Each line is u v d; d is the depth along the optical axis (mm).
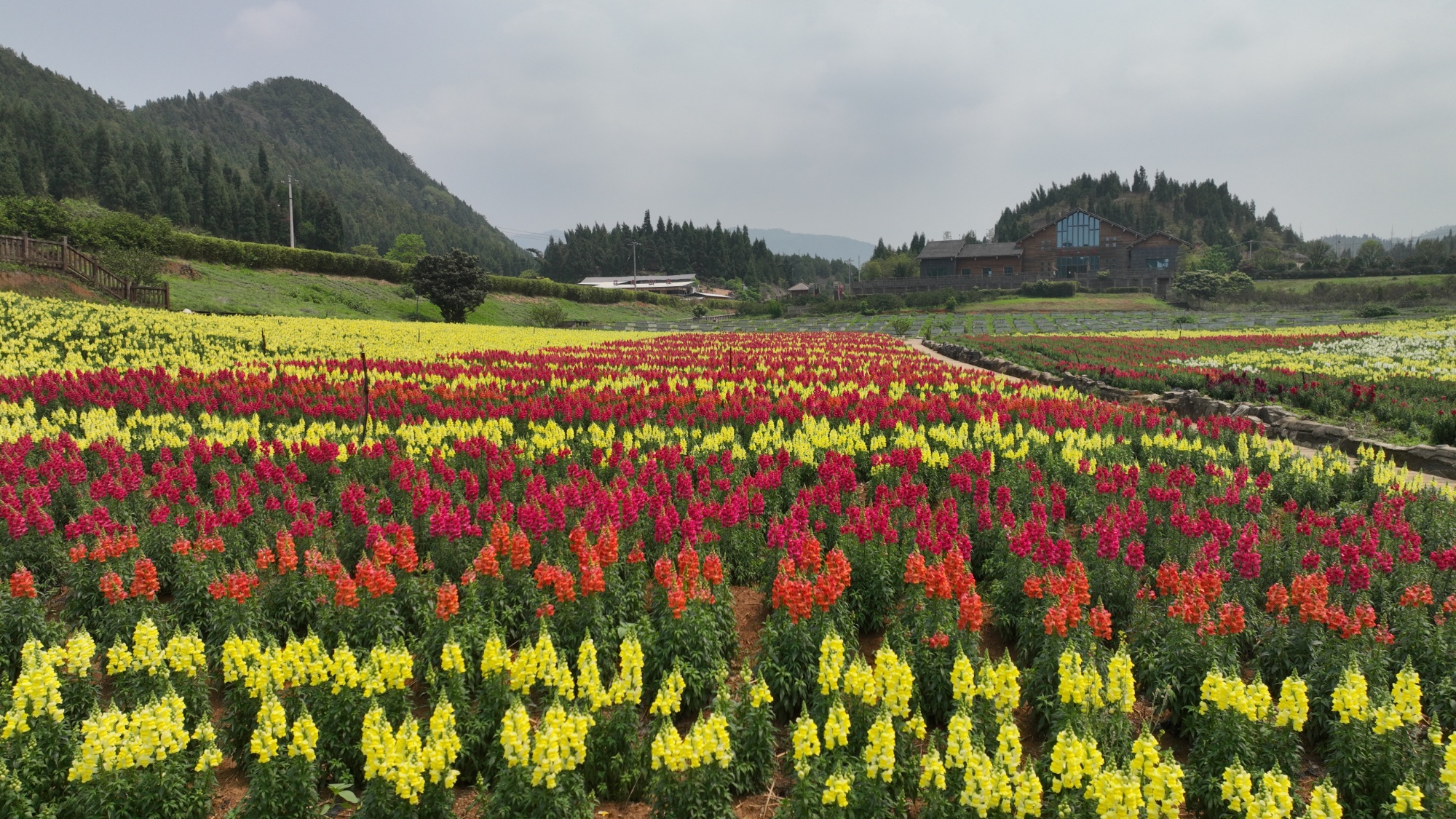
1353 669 6789
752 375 29375
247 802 6297
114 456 13891
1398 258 151375
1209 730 6984
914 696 7715
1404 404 22078
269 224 133625
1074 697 6734
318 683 7168
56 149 127250
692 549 9273
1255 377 27609
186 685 7422
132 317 36375
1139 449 18344
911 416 19672
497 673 7242
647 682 8242
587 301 115625
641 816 6727
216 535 10438
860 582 10031
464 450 15664
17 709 6559
